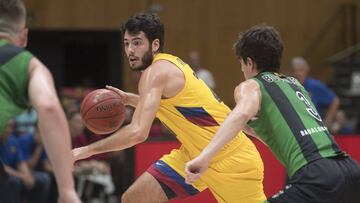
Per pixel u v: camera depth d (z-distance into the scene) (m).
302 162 6.97
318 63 25.88
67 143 5.30
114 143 8.11
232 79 24.89
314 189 6.81
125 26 8.70
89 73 24.78
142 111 8.16
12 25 5.72
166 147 13.40
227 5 24.95
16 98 5.59
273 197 6.99
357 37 26.50
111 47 24.34
